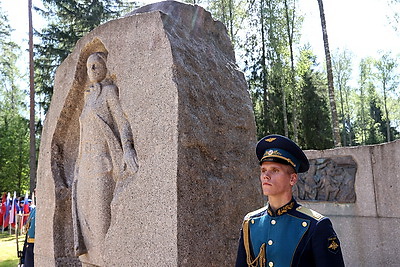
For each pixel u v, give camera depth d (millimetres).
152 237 2805
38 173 4332
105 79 3617
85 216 3490
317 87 23562
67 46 19016
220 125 3240
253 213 2021
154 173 2893
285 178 1858
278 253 1747
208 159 3041
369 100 43219
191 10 3568
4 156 25547
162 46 3076
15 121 27812
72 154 4203
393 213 5207
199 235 2797
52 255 3891
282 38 17984
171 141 2832
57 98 4168
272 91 20844
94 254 3363
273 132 20594
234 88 3592
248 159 3453
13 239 12242
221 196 3051
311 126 22594
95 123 3490
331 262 1653
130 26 3365
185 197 2766
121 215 3047
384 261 5246
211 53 3514
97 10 19203
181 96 2902
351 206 5684
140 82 3162
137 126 3107
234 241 3064
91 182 3441
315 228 1725
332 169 6016
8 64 26656
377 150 5457
